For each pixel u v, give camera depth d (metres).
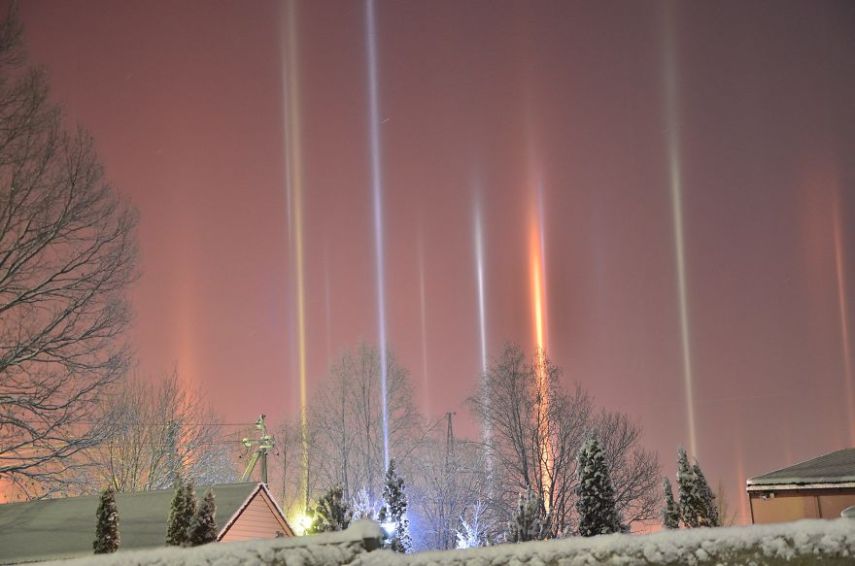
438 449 45.75
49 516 24.42
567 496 38.44
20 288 28.39
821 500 23.50
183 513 21.50
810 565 12.15
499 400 41.25
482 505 41.91
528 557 12.59
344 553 12.54
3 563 20.94
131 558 12.73
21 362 27.92
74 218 29.48
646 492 40.12
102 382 29.62
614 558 12.47
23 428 27.92
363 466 44.34
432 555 12.59
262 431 40.00
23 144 29.08
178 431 46.41
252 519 25.84
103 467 37.38
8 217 28.39
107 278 30.06
